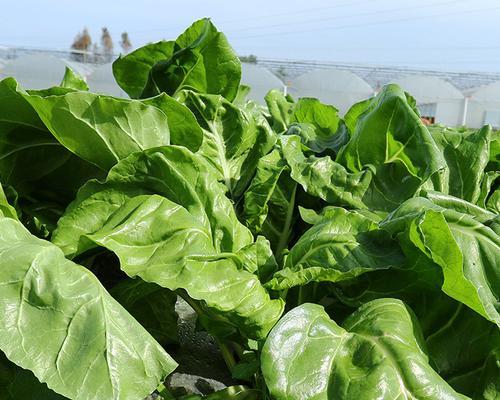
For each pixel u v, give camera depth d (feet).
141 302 3.12
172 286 2.28
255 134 3.52
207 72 3.61
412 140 3.18
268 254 2.71
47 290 2.05
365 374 2.12
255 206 3.09
